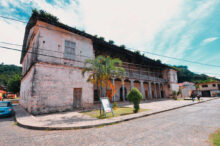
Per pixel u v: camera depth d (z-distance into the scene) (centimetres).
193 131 487
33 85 991
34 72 1015
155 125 595
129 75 2164
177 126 565
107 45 1741
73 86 1236
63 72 1188
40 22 1174
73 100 1253
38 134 501
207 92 4497
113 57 2167
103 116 831
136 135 457
